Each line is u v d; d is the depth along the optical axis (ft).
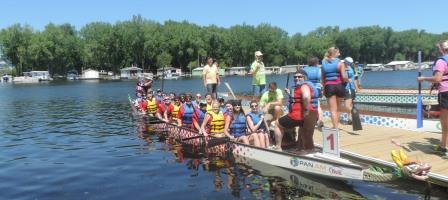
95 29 361.30
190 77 333.01
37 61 349.20
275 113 37.45
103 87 201.05
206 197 25.95
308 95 28.53
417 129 38.37
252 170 31.30
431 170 25.14
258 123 34.99
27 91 181.88
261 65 50.83
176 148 41.11
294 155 29.89
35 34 354.74
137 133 51.65
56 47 346.13
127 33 344.28
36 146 45.29
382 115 42.11
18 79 315.78
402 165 24.22
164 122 51.01
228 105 38.09
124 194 27.07
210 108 41.98
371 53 443.73
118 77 339.16
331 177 27.22
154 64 357.20
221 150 37.78
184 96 46.50
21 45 347.15
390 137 35.29
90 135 51.72
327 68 32.83
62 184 29.73
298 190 26.58
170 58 341.41
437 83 27.40
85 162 36.37
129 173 32.14
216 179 29.60
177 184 28.84
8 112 86.53
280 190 26.68
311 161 28.53
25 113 83.76
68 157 38.83
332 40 417.49
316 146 33.50
